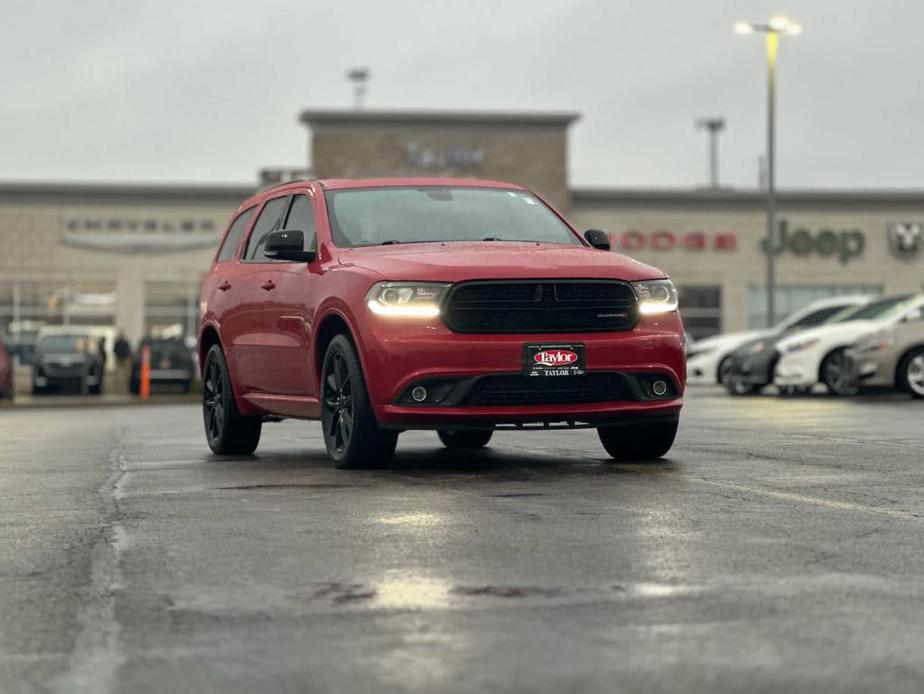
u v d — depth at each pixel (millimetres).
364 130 56312
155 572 5602
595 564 5590
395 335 8812
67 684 3965
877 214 58344
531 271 8844
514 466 9445
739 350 21938
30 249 55500
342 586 5234
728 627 4473
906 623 4516
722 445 10977
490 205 10359
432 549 6000
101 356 37000
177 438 14055
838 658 4078
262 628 4582
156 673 4059
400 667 4051
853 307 22469
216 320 11273
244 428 11094
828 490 7898
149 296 56000
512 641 4332
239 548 6133
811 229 58219
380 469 9344
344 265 9422
